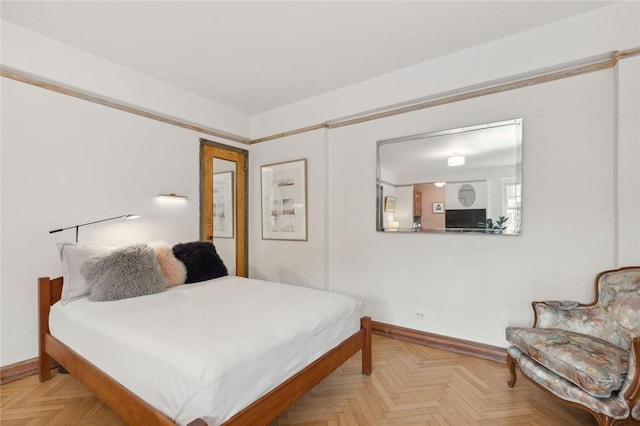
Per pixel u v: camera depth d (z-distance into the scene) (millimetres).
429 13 2182
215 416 1178
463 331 2758
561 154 2357
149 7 2082
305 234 3740
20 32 2295
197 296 2291
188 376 1191
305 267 3756
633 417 1427
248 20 2232
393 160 3154
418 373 2355
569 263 2328
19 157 2344
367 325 2314
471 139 2721
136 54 2695
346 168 3494
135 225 3057
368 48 2629
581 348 1680
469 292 2734
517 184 2506
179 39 2469
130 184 3029
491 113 2645
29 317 2367
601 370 1490
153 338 1461
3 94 2270
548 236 2404
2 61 2215
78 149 2666
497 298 2605
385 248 3217
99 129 2803
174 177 3414
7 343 2266
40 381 2223
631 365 1448
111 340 1542
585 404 1527
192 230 3592
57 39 2457
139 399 1345
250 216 4332
